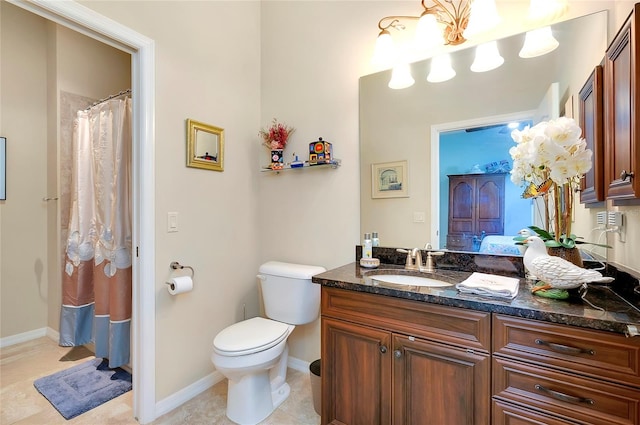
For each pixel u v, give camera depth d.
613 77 1.07
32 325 2.70
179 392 1.85
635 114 0.91
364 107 1.97
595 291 1.20
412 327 1.25
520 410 1.04
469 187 1.65
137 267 1.71
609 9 1.33
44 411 1.75
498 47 1.57
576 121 1.38
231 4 2.20
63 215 2.63
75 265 2.34
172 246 1.82
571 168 1.12
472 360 1.13
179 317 1.86
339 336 1.45
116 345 1.98
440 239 1.72
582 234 1.36
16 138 2.60
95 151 2.24
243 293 2.30
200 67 1.99
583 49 1.38
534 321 1.02
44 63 2.73
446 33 1.65
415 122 1.80
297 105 2.25
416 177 1.80
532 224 1.49
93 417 1.71
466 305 1.12
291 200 2.29
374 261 1.75
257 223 2.43
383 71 1.91
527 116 1.51
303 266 2.10
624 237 1.18
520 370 1.04
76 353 2.46
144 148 1.68
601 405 0.93
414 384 1.25
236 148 2.25
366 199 1.96
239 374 1.63
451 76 1.69
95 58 2.80
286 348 2.05
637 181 0.90
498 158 1.57
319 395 1.72
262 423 1.68
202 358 1.99
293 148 2.28
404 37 1.83
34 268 2.71
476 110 1.63
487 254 1.58
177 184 1.85
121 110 2.02
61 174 2.61
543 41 1.46
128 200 2.02
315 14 2.17
